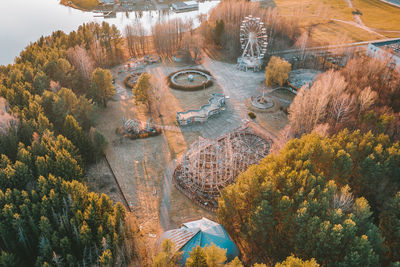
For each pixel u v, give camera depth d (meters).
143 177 93.44
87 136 96.06
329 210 64.50
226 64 167.00
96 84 121.25
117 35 177.12
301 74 151.62
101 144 97.12
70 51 134.38
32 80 118.00
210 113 121.31
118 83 146.38
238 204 71.44
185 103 131.38
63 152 80.50
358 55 169.50
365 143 82.06
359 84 119.62
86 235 62.81
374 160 78.19
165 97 135.38
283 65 136.88
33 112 98.69
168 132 113.62
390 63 138.25
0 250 63.41
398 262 54.59
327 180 77.00
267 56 171.50
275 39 179.38
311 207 64.50
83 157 95.06
